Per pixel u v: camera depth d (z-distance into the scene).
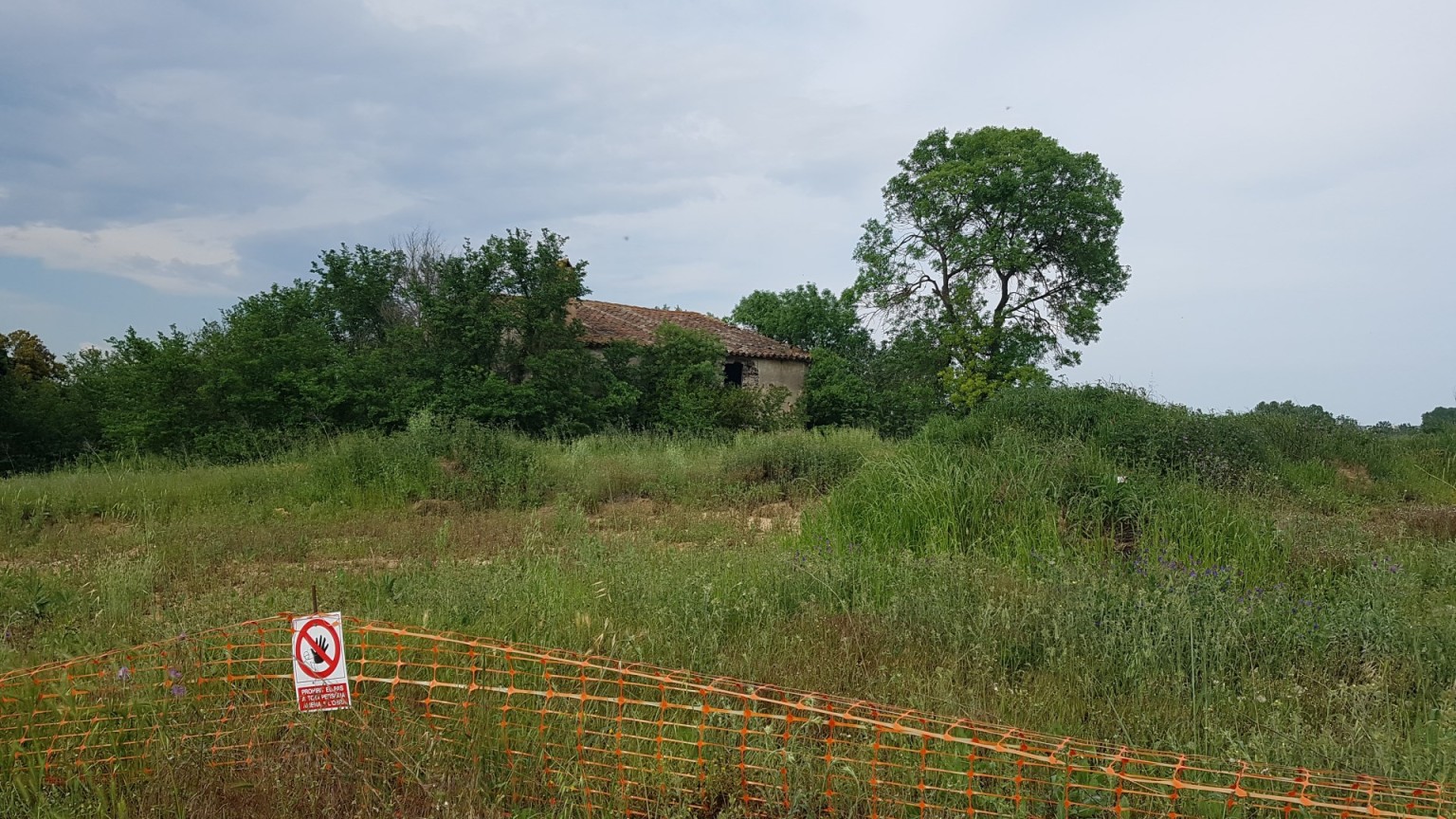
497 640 4.84
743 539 9.50
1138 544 8.08
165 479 12.94
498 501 12.30
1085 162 33.47
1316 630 5.52
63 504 11.29
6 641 5.51
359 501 11.98
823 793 3.44
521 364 20.02
